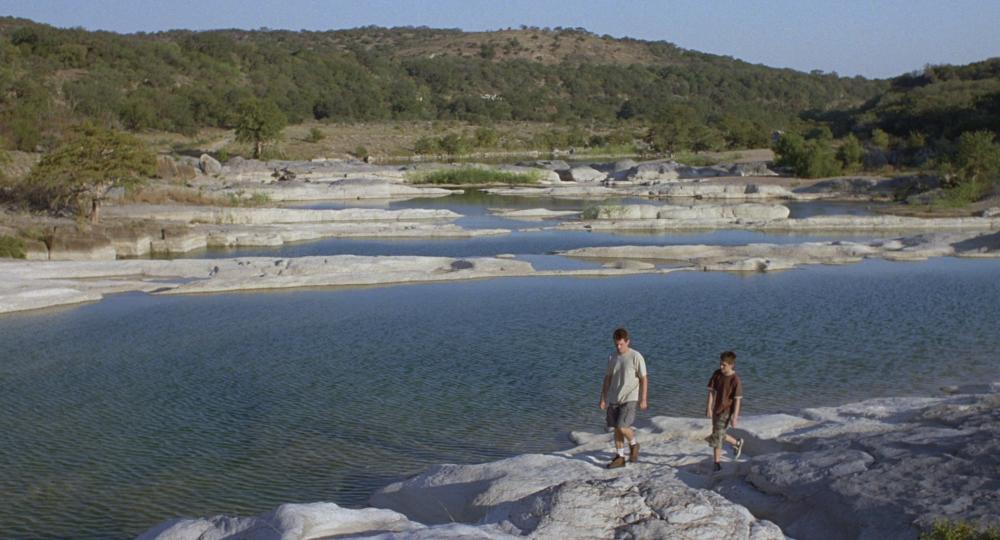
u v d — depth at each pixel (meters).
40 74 126.00
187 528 10.59
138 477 15.48
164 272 36.75
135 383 21.45
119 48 145.50
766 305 31.14
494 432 17.81
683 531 9.74
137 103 119.75
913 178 76.19
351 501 14.39
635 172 91.81
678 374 22.02
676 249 43.56
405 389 20.83
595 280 36.59
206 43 171.00
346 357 23.91
